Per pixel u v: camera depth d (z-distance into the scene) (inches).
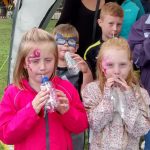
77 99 119.0
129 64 123.2
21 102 112.0
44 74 109.8
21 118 106.4
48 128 112.0
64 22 172.1
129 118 118.2
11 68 181.9
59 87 116.3
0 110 112.0
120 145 119.4
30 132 110.7
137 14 174.7
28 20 178.7
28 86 113.0
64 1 176.4
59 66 144.9
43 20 179.2
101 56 124.5
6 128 108.6
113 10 154.6
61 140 113.1
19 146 112.7
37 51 108.9
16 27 180.5
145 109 122.3
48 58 109.9
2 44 486.0
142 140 163.8
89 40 167.6
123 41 125.9
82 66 143.0
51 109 105.2
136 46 141.3
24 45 110.4
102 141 121.3
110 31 155.0
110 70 122.0
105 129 121.3
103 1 173.2
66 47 146.6
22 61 112.1
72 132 119.7
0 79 316.8
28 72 112.6
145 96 125.4
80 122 114.0
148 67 140.4
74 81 142.8
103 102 119.6
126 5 175.5
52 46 110.6
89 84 127.6
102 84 124.9
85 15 167.6
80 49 168.9
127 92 119.6
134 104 119.5
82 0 169.8
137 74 143.8
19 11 180.1
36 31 112.7
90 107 123.6
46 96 104.6
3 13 791.1
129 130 119.3
